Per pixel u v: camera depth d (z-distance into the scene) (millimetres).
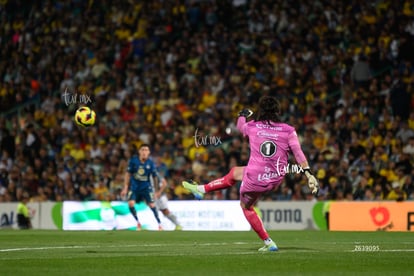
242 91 79812
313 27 84188
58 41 92938
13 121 83250
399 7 82375
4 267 26406
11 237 47219
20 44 95000
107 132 80500
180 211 63125
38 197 74125
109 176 73500
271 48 83875
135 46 90062
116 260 28812
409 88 74312
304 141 72375
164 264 27359
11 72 92438
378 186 66438
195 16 91000
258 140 32594
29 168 75812
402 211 59625
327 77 79688
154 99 82500
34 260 28953
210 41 87250
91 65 89438
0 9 99312
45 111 85500
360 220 61062
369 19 83000
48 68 90375
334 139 72188
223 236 48594
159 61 87125
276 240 43531
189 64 85500
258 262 27969
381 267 26484
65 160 77812
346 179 67375
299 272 24875
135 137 78312
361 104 74938
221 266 26656
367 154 70000
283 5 87250
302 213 63031
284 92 78625
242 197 33188
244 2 91125
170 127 79312
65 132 81250
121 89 85438
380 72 78938
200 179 70375
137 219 60594
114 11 94375
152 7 93188
